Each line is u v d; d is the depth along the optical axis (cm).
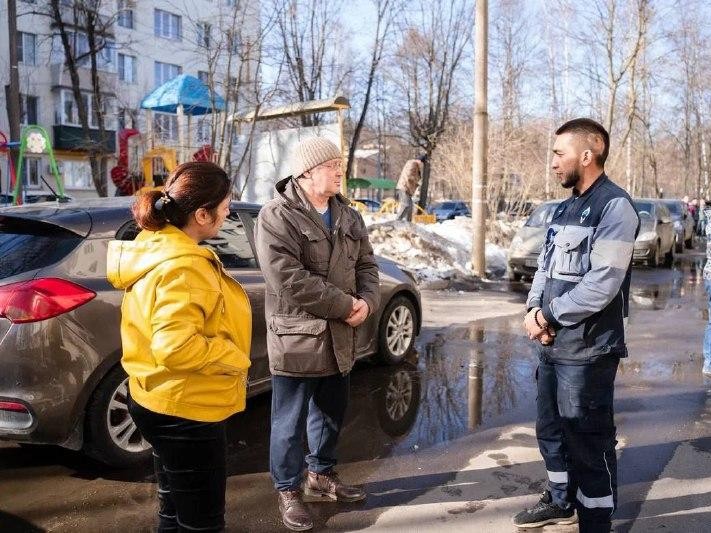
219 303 220
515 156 1772
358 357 560
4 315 334
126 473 376
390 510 334
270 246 302
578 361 281
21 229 376
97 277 362
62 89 2986
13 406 335
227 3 1222
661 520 322
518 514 318
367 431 445
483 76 1153
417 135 3288
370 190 6338
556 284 289
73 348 345
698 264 1577
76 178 3206
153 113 1634
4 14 2800
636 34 2211
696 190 4903
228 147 1205
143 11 3180
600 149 289
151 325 208
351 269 324
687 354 656
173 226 221
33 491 353
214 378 218
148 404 214
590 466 284
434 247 1284
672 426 455
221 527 227
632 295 1050
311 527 314
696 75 3875
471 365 611
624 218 273
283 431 317
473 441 427
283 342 310
